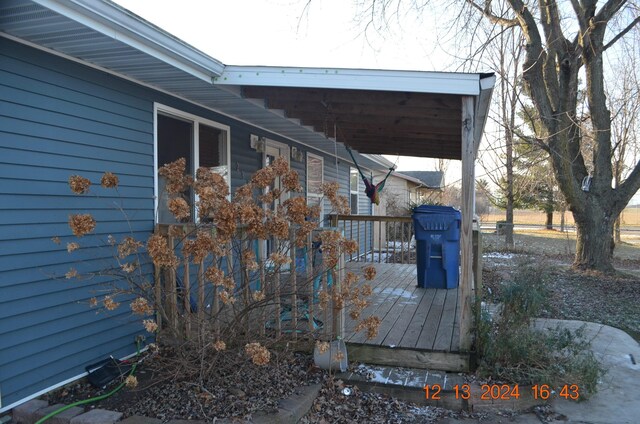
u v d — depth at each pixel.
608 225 10.83
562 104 10.18
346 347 4.11
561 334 4.04
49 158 3.54
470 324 3.92
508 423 3.41
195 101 5.32
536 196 26.70
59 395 3.50
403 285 6.68
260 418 3.09
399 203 21.88
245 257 3.52
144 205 4.53
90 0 3.01
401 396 3.69
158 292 3.98
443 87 3.88
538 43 9.77
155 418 3.10
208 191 3.25
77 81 3.79
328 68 4.16
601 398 3.80
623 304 7.48
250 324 3.80
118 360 4.02
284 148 8.00
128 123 4.34
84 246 3.83
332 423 3.34
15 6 2.83
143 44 3.61
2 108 3.18
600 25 9.98
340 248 3.72
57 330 3.57
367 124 6.01
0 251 3.15
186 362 3.53
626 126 15.89
